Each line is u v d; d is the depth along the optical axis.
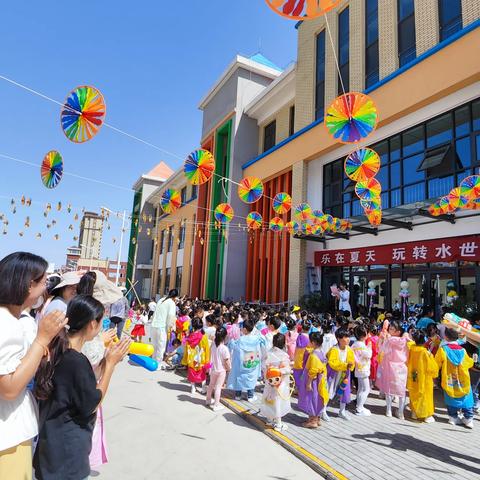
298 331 7.07
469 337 3.79
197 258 22.39
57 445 1.99
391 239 11.19
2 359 1.64
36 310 3.82
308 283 13.83
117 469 3.53
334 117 5.01
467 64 8.63
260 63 21.39
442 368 5.36
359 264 12.09
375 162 7.52
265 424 4.89
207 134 22.89
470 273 9.07
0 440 1.71
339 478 3.49
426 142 10.39
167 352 9.93
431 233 9.98
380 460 3.93
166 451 4.01
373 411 5.80
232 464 3.77
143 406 5.58
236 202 18.89
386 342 5.75
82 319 2.21
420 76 9.84
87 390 2.04
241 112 19.88
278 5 3.01
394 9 11.44
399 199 11.09
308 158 14.24
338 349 5.40
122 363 8.87
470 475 3.65
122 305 8.02
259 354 6.17
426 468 3.78
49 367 2.03
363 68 12.45
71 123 4.64
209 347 6.54
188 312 10.41
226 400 6.00
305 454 4.00
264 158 17.25
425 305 10.09
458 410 5.32
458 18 9.54
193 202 26.00
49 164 5.62
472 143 9.11
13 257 1.87
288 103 17.45
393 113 10.59
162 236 33.44
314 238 13.34
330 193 13.94
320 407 4.85
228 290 18.08
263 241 17.11
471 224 8.99
